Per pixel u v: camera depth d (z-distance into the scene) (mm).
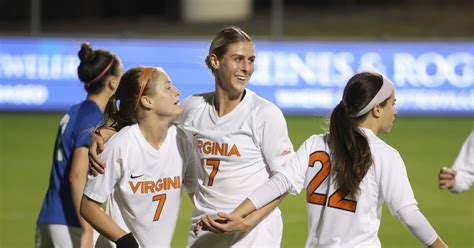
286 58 53188
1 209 33781
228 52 15328
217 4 71375
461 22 69938
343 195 14430
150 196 15328
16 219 32156
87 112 17906
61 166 18078
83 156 17375
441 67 53438
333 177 14570
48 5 76312
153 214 15453
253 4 80375
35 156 44094
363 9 74688
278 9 56219
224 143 15555
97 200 15031
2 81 53312
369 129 14750
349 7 75625
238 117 15555
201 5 71250
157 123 15188
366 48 53188
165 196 15523
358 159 14148
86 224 17016
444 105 53625
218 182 15719
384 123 14906
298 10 74875
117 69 18250
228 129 15539
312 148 15008
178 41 52750
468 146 17812
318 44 53125
